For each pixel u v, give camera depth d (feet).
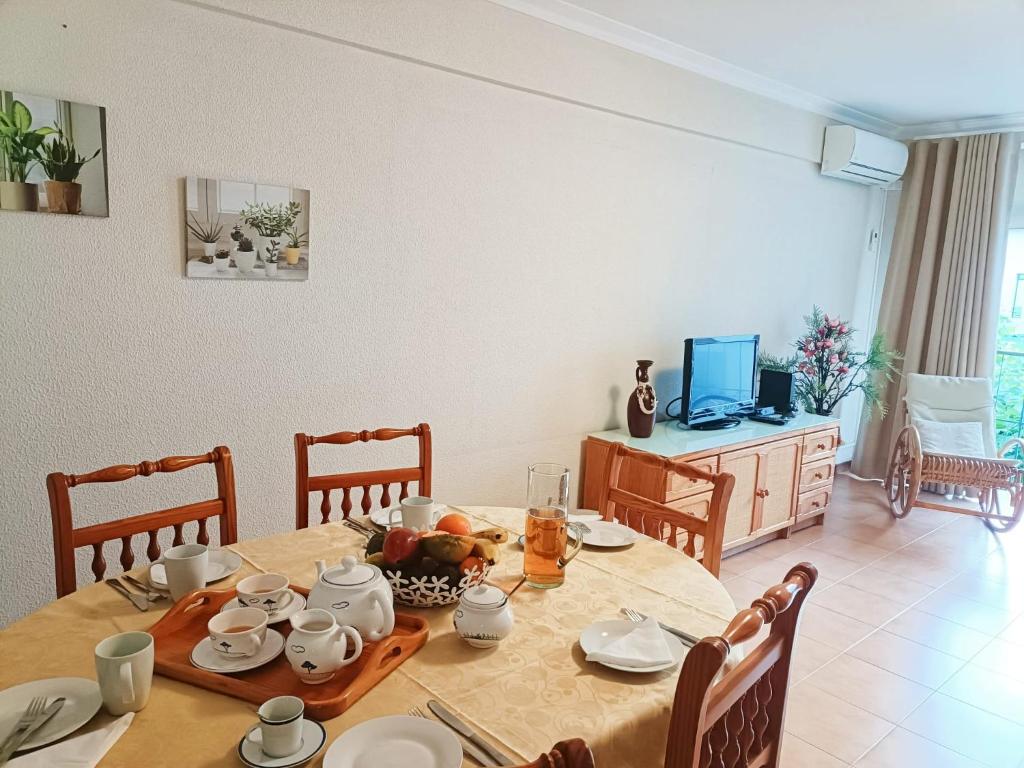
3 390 6.60
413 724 3.30
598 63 10.64
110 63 6.75
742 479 12.21
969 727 7.90
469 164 9.62
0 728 3.24
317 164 8.23
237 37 7.45
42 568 7.03
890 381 17.54
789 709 8.12
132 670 3.35
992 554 13.15
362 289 8.86
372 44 8.27
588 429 11.99
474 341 10.12
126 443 7.36
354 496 9.29
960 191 15.96
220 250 7.64
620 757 3.51
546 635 4.35
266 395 8.27
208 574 4.96
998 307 15.80
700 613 4.71
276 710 3.20
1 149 6.27
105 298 7.03
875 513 15.44
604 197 11.43
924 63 11.93
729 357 13.05
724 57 11.98
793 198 15.23
